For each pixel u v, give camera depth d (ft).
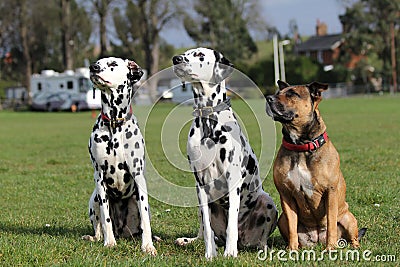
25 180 47.16
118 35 243.40
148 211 25.26
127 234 27.14
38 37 273.13
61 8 227.40
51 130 107.76
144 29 219.61
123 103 25.02
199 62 23.40
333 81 261.44
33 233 28.27
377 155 54.44
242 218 25.16
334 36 340.80
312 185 23.11
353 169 46.55
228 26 280.31
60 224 31.22
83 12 263.08
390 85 260.21
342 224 24.21
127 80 24.91
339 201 23.82
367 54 281.95
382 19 276.62
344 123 98.89
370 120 104.73
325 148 23.21
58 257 22.56
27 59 240.32
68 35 221.87
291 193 23.71
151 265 20.74
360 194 35.63
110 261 21.43
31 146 77.15
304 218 24.34
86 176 48.42
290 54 270.46
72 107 186.91
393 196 34.83
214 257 22.03
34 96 197.26
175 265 20.97
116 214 26.89
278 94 23.31
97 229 26.73
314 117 23.17
